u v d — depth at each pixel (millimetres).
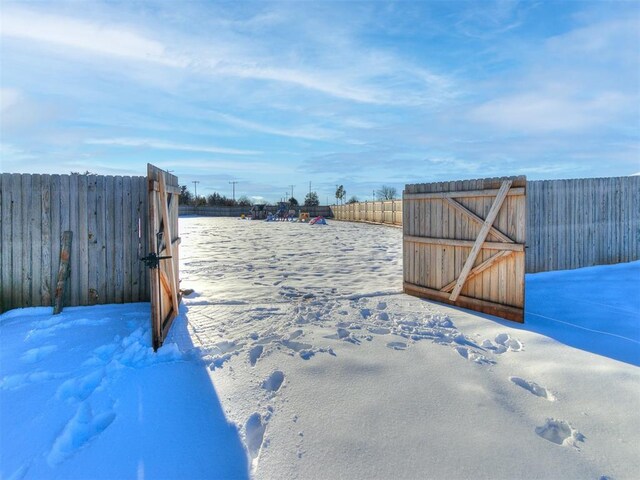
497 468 2189
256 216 42031
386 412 2721
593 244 8062
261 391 3039
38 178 5289
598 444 2396
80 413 2756
